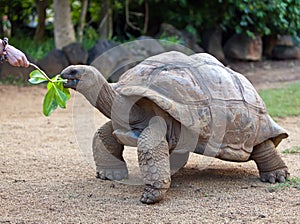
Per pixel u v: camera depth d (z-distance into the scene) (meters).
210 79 3.89
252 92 4.14
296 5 12.30
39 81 3.67
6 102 8.53
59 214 3.40
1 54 3.55
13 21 12.76
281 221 3.23
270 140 4.18
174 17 12.29
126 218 3.31
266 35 13.50
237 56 12.88
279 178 4.17
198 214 3.38
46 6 12.12
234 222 3.22
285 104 8.49
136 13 12.36
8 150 5.36
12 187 4.03
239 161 3.99
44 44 11.40
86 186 4.06
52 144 5.71
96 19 12.77
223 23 12.36
